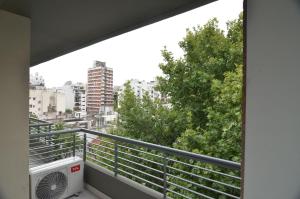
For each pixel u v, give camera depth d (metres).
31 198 2.54
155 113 6.84
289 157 0.97
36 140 3.78
